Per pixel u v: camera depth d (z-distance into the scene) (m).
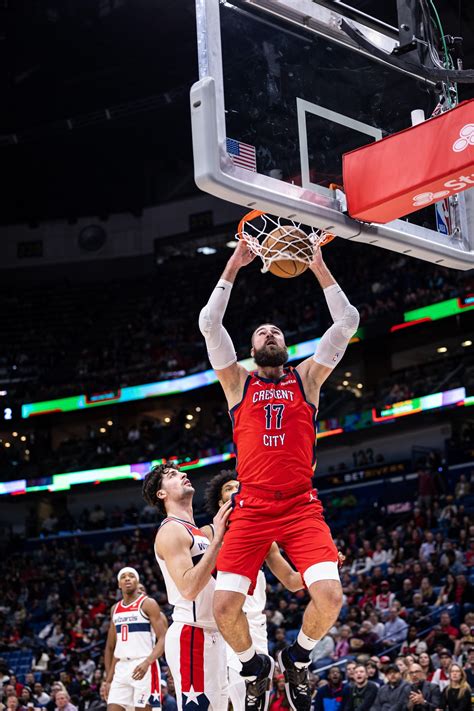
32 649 20.08
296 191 4.09
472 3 21.83
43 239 39.16
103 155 36.59
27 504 33.69
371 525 21.48
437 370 26.14
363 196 4.20
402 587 16.30
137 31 30.59
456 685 9.88
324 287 4.15
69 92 33.50
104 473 30.95
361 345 28.83
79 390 33.22
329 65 4.48
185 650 4.42
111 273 38.62
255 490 3.74
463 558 16.33
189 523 4.69
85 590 23.92
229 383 3.97
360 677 10.49
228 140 3.90
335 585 3.55
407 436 26.91
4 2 29.81
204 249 37.62
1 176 37.34
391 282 29.16
